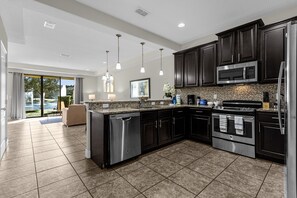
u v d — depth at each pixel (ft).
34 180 6.31
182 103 14.16
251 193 5.44
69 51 16.07
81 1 7.66
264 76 8.68
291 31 3.51
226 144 9.50
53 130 15.34
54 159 8.41
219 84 10.70
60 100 26.35
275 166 7.45
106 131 7.39
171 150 9.74
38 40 12.91
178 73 13.48
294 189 3.44
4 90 9.43
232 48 9.83
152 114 9.53
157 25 10.37
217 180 6.28
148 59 17.06
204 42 12.48
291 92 3.47
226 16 9.29
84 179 6.41
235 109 9.20
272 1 7.89
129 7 8.25
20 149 9.90
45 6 6.86
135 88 19.85
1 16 7.81
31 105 24.63
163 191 5.60
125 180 6.33
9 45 14.11
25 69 22.57
